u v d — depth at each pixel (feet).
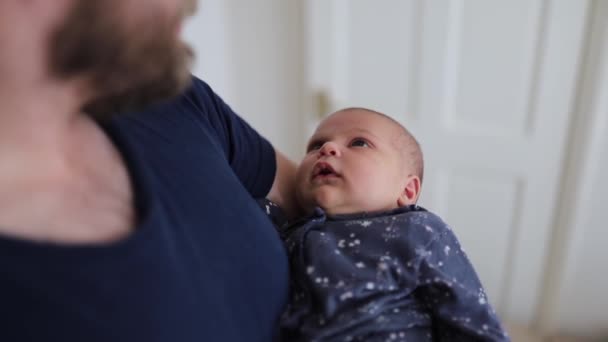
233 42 6.46
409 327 2.43
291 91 6.45
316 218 2.77
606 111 5.06
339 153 3.02
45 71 1.47
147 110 2.17
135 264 1.56
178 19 1.60
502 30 5.16
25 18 1.37
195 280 1.77
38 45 1.42
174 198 1.90
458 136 5.66
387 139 3.18
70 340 1.45
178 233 1.81
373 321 2.36
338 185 2.94
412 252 2.48
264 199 2.91
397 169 3.15
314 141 3.32
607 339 6.04
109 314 1.51
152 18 1.49
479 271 6.21
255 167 2.96
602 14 4.79
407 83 5.65
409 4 5.36
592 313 5.97
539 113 5.30
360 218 2.78
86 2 1.38
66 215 1.56
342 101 5.95
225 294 1.90
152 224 1.64
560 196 5.56
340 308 2.34
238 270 2.00
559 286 5.91
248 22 6.32
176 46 1.63
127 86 1.61
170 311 1.64
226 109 2.86
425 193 6.00
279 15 6.15
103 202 1.67
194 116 2.48
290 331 2.33
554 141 5.35
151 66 1.55
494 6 5.11
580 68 5.04
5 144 1.55
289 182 3.19
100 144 1.84
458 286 2.46
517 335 6.18
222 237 1.99
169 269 1.65
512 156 5.54
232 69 6.60
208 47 6.07
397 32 5.50
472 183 5.83
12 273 1.37
